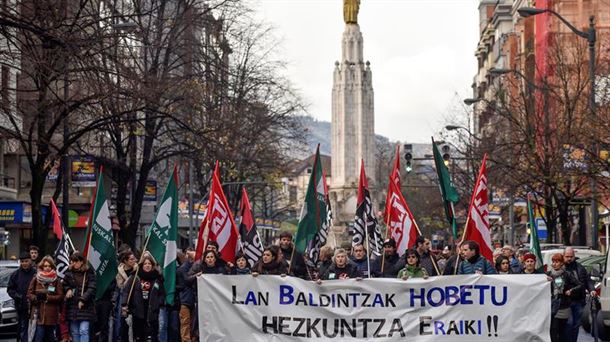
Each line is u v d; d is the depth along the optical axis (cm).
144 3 3903
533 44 7069
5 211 4603
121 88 2995
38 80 2884
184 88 3931
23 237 5209
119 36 2861
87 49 2773
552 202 4897
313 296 1667
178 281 2019
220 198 1988
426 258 2044
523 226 6950
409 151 5244
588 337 2703
